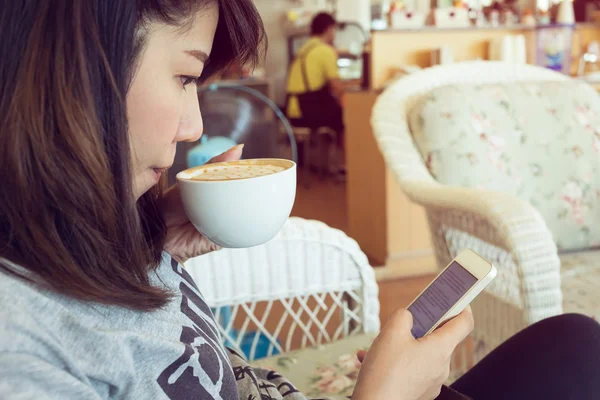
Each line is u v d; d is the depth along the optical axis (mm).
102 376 369
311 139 4723
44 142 339
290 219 982
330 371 874
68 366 345
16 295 346
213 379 454
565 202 1424
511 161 1408
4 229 362
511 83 1517
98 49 351
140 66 390
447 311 550
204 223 480
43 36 337
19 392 309
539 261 953
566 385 708
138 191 431
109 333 381
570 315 768
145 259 428
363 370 476
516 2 2764
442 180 1370
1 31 340
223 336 967
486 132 1407
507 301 1135
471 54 2549
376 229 2545
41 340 336
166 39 402
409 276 2467
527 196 1405
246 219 470
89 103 346
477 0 3188
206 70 580
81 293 367
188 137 456
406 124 1449
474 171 1372
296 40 6074
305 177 4547
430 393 502
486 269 558
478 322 1254
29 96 335
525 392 726
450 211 1141
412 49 2486
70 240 368
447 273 599
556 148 1448
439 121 1386
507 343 787
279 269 953
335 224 3250
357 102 2607
